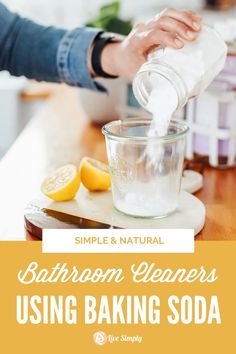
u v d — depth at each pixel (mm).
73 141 1365
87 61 1222
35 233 898
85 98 1459
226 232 912
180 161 909
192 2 2564
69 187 966
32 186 1095
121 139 875
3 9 1327
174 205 925
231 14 2516
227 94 1131
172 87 844
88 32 1230
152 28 927
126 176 906
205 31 896
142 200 906
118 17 1473
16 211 993
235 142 1178
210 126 1164
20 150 1304
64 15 2525
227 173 1168
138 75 857
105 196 1003
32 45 1294
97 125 1499
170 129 936
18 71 1342
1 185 1100
